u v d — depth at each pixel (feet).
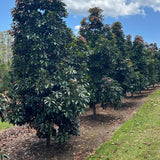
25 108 21.01
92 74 34.14
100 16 37.68
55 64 21.22
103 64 34.14
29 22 21.34
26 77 20.99
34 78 20.11
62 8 22.90
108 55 33.40
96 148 20.84
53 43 21.21
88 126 30.76
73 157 19.70
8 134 31.09
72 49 23.12
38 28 21.29
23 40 21.02
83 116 38.14
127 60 42.91
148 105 35.83
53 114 20.49
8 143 26.66
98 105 48.88
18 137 29.07
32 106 20.48
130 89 43.47
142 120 26.20
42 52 20.81
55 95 18.89
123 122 29.71
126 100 51.42
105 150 19.15
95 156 18.47
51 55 22.25
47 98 18.42
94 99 32.27
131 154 16.56
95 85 32.60
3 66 82.89
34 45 20.21
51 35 21.20
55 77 20.21
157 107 31.73
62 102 18.93
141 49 56.34
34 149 22.89
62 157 20.07
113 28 52.29
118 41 51.24
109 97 31.86
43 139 26.53
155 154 15.47
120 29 52.42
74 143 23.77
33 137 28.14
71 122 22.04
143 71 55.52
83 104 19.48
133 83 44.96
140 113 31.17
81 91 19.72
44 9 22.61
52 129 20.57
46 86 18.52
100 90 32.96
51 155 20.81
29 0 20.98
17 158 20.76
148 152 16.08
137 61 55.67
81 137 25.76
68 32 23.75
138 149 17.13
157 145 16.89
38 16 21.35
